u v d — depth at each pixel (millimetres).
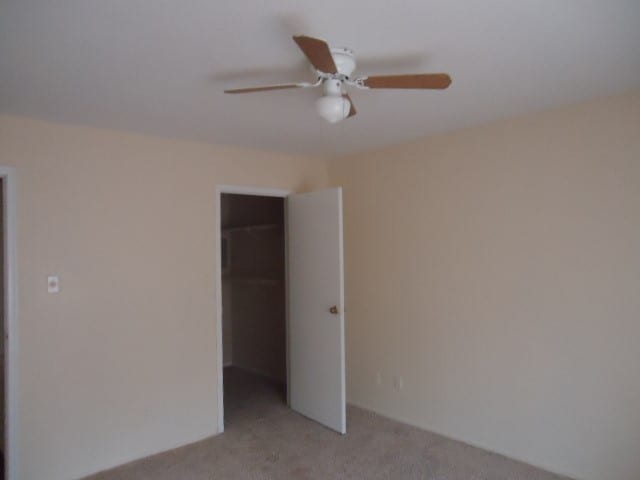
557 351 2908
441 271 3520
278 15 1672
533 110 2938
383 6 1617
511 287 3119
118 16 1655
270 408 4227
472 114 2994
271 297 5363
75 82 2307
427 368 3623
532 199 3012
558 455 2906
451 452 3236
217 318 3721
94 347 3119
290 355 4195
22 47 1899
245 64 2115
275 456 3252
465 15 1691
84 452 3059
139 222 3338
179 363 3508
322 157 4367
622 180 2641
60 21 1684
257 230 5562
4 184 2838
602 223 2719
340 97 2023
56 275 2979
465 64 2166
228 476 2990
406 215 3770
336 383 3658
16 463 2812
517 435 3100
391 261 3887
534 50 2016
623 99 2631
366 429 3672
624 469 2639
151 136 3418
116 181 3242
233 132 3348
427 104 2762
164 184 3473
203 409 3613
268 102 2658
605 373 2711
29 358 2869
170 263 3484
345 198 4301
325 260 3758
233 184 3859
